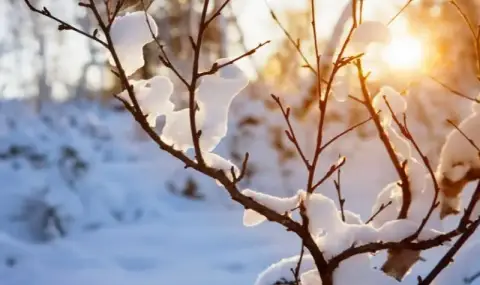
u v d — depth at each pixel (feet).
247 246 29.45
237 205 37.35
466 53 25.27
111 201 36.58
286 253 27.68
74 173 37.37
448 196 7.23
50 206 33.58
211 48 32.78
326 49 7.85
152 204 36.91
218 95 5.87
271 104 36.06
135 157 47.83
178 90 32.96
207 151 5.88
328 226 6.46
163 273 26.55
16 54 104.83
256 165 36.19
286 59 32.96
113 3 5.84
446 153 7.22
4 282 26.61
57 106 65.98
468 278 7.74
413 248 6.08
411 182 7.34
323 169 34.96
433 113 31.65
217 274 25.70
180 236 31.65
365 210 30.01
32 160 37.78
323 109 6.31
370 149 35.40
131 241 31.48
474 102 7.61
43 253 29.19
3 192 34.32
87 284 25.79
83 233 33.42
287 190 34.99
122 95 5.82
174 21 34.45
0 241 28.96
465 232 6.14
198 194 38.60
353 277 6.47
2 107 61.72
